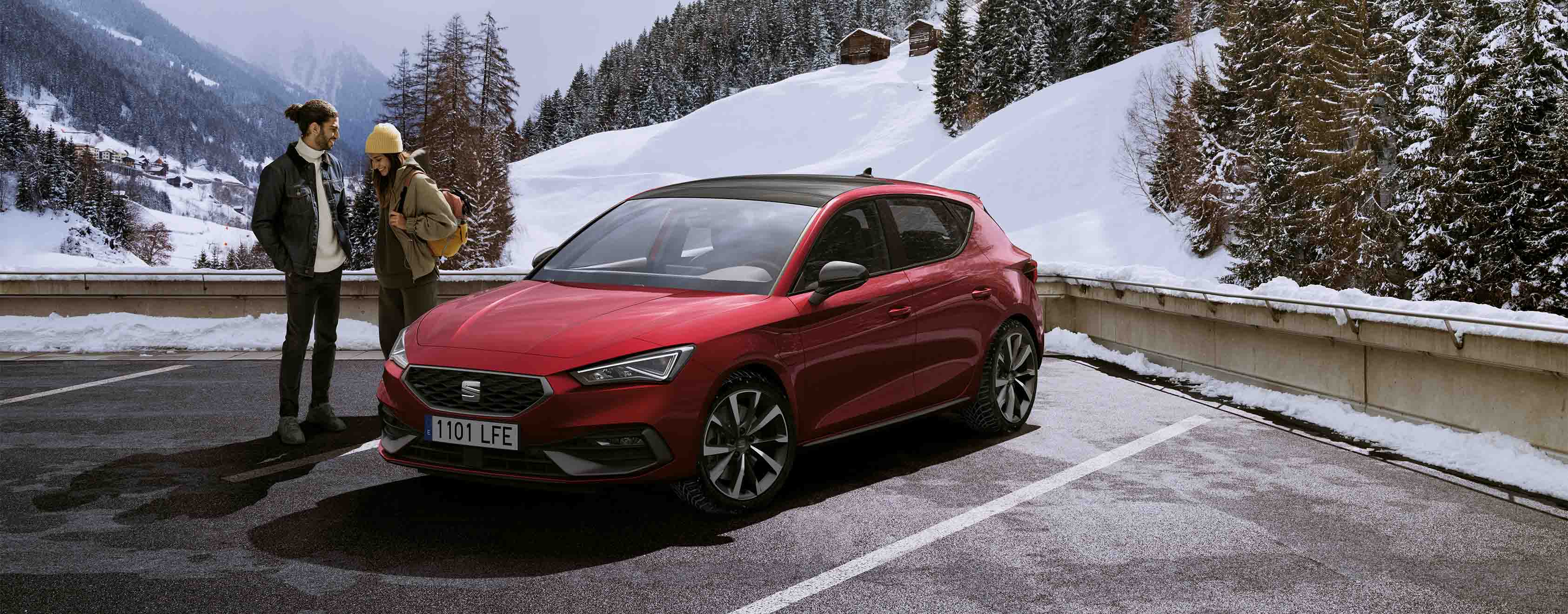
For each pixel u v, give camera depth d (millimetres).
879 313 5496
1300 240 40281
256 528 4473
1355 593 3795
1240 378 8289
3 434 6398
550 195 110312
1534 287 30734
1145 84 63812
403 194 6363
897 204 6047
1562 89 31047
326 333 6465
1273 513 4816
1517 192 31266
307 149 6145
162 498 4938
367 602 3604
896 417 5707
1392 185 37406
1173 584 3875
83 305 10961
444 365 4508
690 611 3570
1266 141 42094
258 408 7273
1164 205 52688
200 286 11008
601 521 4648
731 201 5793
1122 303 9836
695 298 4969
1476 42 32531
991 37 112438
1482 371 6031
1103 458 5891
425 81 76938
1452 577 3969
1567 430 5492
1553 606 3674
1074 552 4238
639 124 169875
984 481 5391
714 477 4641
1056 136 64625
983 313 6285
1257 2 48156
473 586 3793
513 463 4383
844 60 154875
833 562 4102
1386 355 6750
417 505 4859
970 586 3836
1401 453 6051
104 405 7391
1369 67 37625
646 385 4383
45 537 4316
